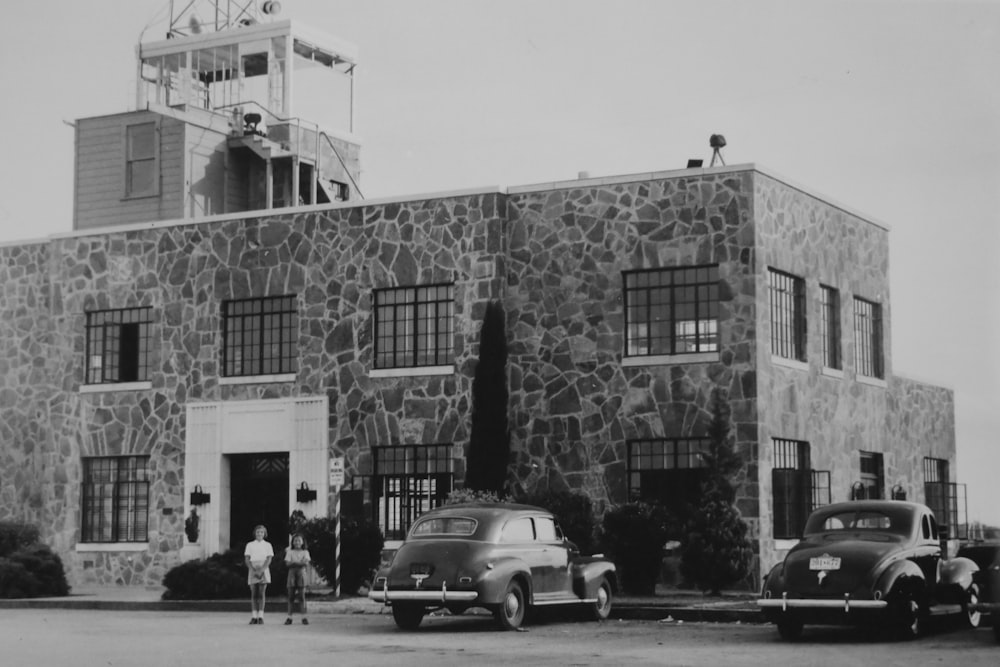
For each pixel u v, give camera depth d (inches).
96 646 772.0
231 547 1396.4
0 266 1582.2
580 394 1262.3
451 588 855.7
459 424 1294.3
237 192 1712.6
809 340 1304.1
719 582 1128.8
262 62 1879.9
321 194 1748.3
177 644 783.7
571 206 1284.4
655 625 931.3
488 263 1294.3
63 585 1284.4
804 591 793.6
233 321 1421.0
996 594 788.6
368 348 1343.5
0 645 780.6
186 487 1411.2
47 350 1519.4
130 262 1470.2
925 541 837.2
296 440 1362.0
